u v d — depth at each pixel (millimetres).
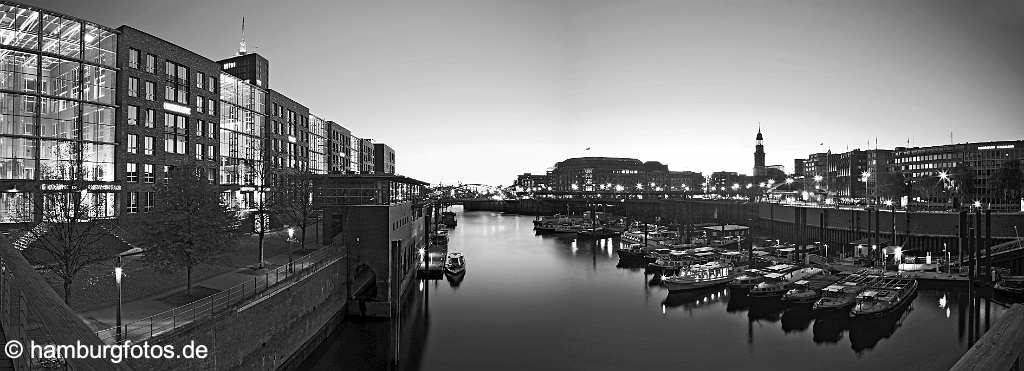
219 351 32812
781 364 48906
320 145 126188
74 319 9094
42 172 56031
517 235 163000
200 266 51094
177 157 73438
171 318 32688
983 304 67625
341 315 55906
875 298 62344
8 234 45094
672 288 74562
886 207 147750
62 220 39406
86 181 55656
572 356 50281
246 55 104375
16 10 56438
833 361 49594
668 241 128500
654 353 51594
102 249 43406
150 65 69812
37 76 57656
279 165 101938
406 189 77500
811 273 78812
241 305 36469
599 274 91375
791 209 143125
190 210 42031
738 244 116500
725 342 54625
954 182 161000
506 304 69375
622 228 171125
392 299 57844
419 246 91688
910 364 48656
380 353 48469
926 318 61781
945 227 105688
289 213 73562
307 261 55656
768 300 69812
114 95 64562
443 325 59469
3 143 55250
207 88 80188
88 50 62062
